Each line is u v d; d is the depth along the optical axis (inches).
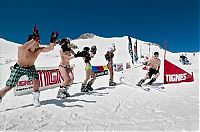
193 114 180.7
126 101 238.8
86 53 307.3
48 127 147.6
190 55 2431.1
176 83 395.5
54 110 196.5
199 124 152.7
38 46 212.5
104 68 595.8
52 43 211.9
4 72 748.6
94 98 256.4
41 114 182.9
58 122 159.9
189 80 409.1
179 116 174.6
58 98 256.7
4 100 246.7
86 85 313.7
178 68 401.4
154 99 251.1
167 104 222.4
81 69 800.3
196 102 232.2
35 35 203.0
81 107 208.5
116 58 1694.1
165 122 157.9
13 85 206.7
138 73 601.0
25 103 229.0
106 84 393.4
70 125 152.2
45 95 283.1
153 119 166.6
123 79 443.2
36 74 213.6
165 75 394.0
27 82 299.7
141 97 264.4
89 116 176.6
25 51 203.0
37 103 210.4
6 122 158.2
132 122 158.9
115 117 172.9
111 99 250.5
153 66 366.9
